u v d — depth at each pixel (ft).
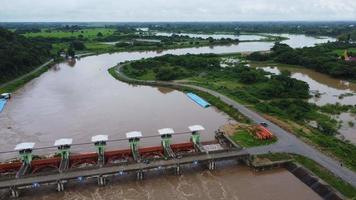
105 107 289.12
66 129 234.79
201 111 279.69
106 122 248.93
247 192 157.99
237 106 279.49
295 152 189.88
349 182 156.97
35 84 387.55
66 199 152.25
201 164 185.78
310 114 264.93
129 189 160.86
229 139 207.31
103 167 165.99
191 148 197.36
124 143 210.18
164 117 261.65
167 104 300.81
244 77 373.61
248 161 183.93
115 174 164.96
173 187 162.71
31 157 173.06
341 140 213.05
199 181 168.55
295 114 258.37
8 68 395.14
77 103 302.66
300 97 323.16
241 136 213.46
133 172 171.63
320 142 201.98
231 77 402.72
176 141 215.10
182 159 176.14
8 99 315.37
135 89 364.99
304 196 154.10
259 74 386.73
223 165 186.19
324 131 226.38
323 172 166.20
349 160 180.45
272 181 168.45
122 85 385.50
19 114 269.44
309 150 192.13
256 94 318.04
